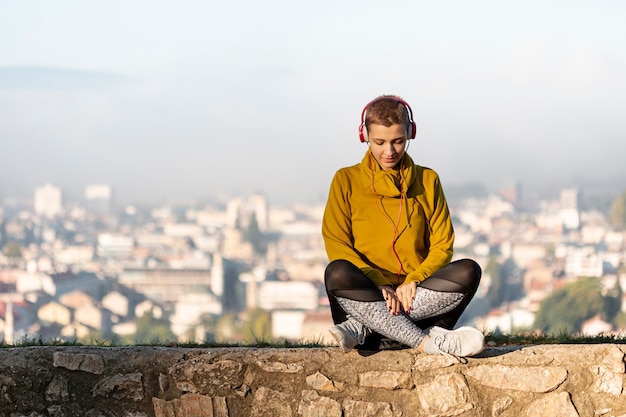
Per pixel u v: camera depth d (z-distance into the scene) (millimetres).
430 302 4445
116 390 4621
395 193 4570
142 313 126062
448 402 4453
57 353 4652
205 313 128125
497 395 4461
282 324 118938
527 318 104375
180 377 4613
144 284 154750
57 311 119125
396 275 4613
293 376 4566
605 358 4453
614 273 135750
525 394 4445
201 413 4586
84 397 4621
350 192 4680
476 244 183500
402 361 4500
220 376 4598
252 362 4598
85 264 178750
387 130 4461
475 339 4387
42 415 4605
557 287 110500
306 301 141500
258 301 142875
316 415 4520
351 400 4508
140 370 4633
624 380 4414
